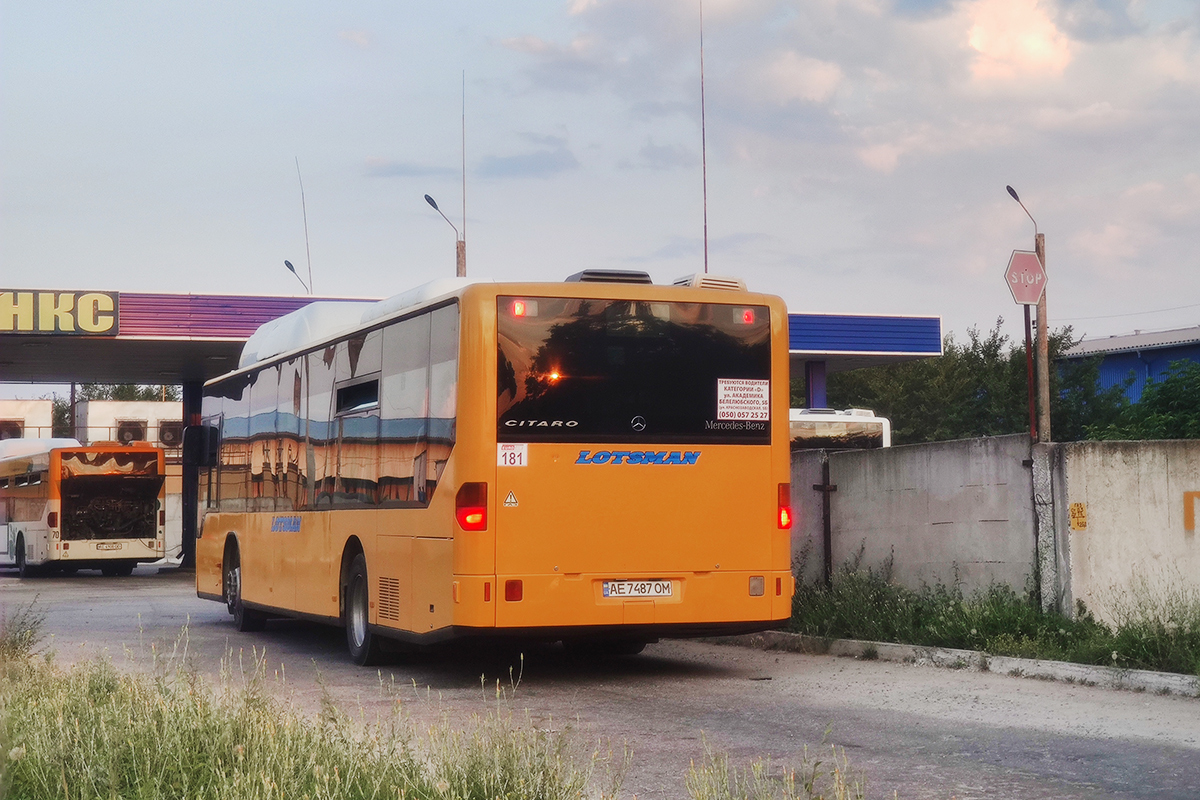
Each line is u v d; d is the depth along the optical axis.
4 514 40.53
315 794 5.43
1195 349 66.12
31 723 7.13
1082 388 50.44
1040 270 13.45
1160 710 8.73
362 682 11.30
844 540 14.59
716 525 10.98
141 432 61.34
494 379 10.43
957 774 6.83
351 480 12.88
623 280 11.25
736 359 11.18
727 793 5.77
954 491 13.02
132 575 36.62
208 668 12.48
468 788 5.64
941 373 54.88
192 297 29.55
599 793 6.37
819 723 8.63
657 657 13.00
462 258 27.81
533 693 10.38
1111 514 11.85
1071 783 6.57
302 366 14.63
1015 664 10.57
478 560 10.28
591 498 10.60
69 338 29.28
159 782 5.91
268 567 15.65
